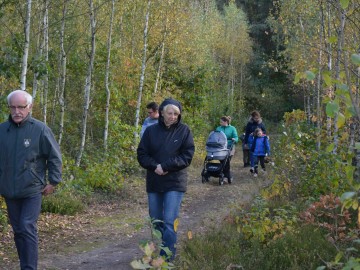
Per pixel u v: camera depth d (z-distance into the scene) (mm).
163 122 7422
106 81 19688
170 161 7172
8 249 8797
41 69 12492
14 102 6711
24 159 6695
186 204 13711
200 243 7711
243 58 50625
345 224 8023
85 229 10555
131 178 17141
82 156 17375
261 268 6887
